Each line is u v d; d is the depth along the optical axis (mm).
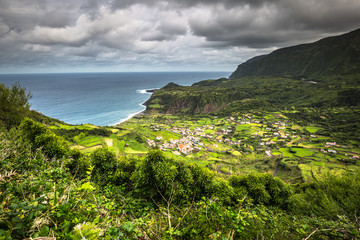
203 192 9461
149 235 2533
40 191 2613
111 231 2051
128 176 10023
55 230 1733
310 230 4148
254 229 3613
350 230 3619
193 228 2920
